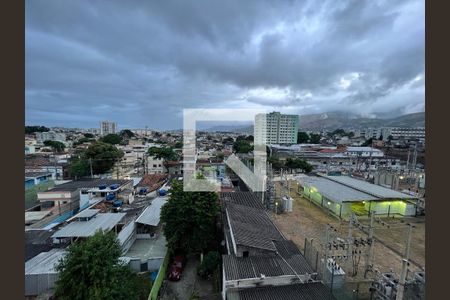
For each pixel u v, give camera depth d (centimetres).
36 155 5288
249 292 1126
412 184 3359
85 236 1761
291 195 3008
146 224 2059
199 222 1761
